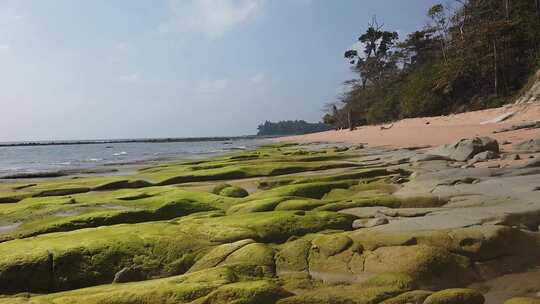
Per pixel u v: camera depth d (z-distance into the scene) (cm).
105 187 1781
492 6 5722
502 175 1272
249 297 523
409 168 1598
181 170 2300
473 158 1691
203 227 825
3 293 647
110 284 645
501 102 4666
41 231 958
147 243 742
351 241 697
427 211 897
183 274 650
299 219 855
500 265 654
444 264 626
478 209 874
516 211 826
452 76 5475
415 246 657
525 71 4816
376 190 1245
